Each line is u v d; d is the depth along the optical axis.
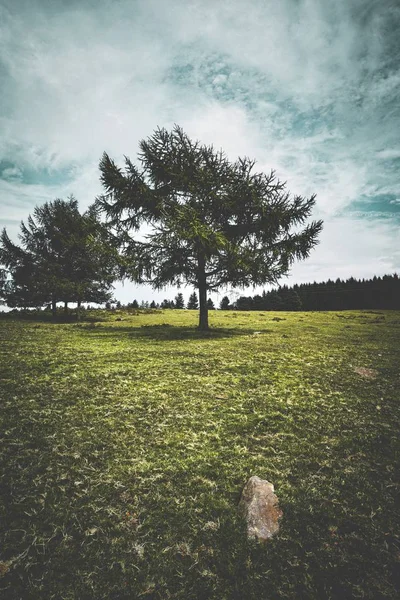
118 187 13.16
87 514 2.38
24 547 2.06
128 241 13.68
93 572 1.91
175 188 14.30
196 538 2.18
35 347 8.72
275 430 3.88
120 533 2.21
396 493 2.72
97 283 24.53
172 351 8.48
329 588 1.82
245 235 14.29
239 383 5.66
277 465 3.12
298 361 7.48
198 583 1.85
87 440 3.49
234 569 1.95
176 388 5.30
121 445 3.42
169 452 3.30
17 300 24.42
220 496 2.63
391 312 32.19
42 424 3.82
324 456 3.30
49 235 24.16
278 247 13.42
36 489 2.64
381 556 2.04
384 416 4.36
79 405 4.45
